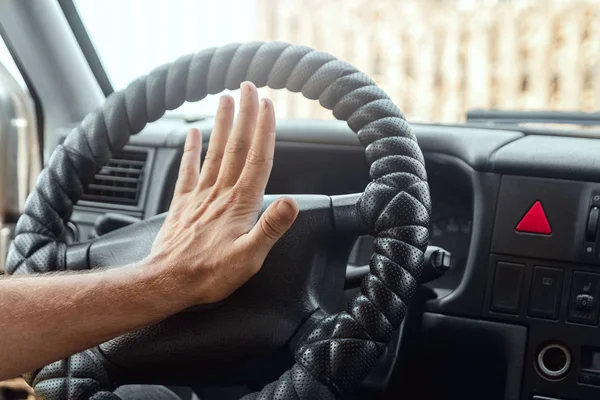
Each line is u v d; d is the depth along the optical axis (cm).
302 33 198
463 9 201
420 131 116
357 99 80
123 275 72
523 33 201
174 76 89
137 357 84
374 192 77
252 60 85
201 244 71
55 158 91
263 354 83
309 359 72
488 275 106
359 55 200
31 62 156
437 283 113
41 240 88
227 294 71
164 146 132
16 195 148
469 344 107
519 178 105
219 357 83
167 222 77
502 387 108
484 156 107
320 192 132
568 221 103
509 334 105
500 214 105
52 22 156
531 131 115
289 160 129
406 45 201
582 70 196
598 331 101
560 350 103
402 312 74
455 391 110
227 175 73
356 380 73
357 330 72
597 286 101
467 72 202
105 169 135
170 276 71
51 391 81
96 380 82
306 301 83
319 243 84
